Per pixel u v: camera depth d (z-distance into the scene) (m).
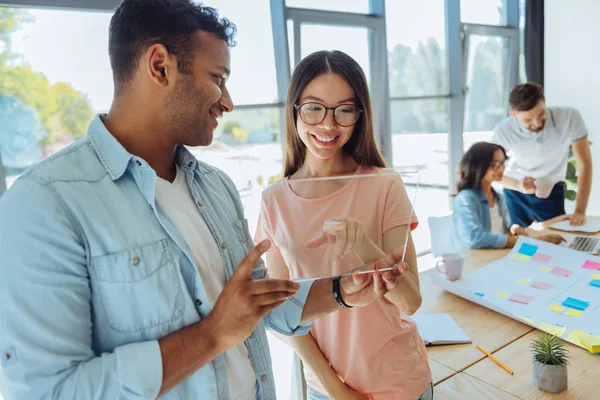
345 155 1.17
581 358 1.26
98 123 0.78
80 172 0.72
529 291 1.63
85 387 0.62
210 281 0.82
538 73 4.62
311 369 1.13
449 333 1.43
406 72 3.89
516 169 3.21
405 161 4.01
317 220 1.07
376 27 3.51
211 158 2.82
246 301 0.69
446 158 4.44
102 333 0.70
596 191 4.25
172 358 0.67
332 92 1.04
